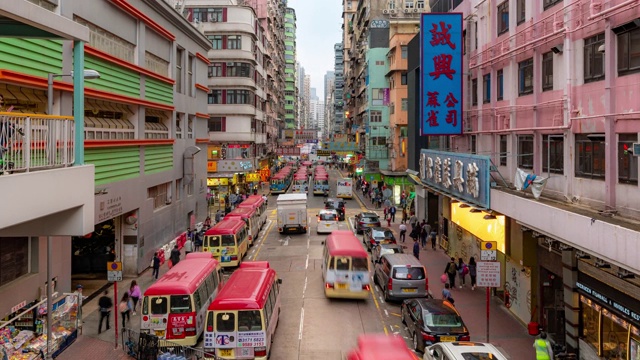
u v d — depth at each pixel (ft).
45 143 29.01
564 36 45.85
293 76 490.49
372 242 95.30
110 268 52.37
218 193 169.07
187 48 112.06
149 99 87.92
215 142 180.24
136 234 81.51
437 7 103.60
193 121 118.93
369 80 190.80
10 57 47.47
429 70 74.18
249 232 104.32
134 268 81.20
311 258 95.86
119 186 74.02
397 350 37.93
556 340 52.95
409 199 153.99
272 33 275.59
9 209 25.00
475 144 74.84
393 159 168.35
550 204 44.70
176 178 104.42
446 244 97.30
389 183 170.19
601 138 40.63
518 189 51.34
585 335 46.32
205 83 129.29
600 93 40.73
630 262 30.35
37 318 50.11
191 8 179.11
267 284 53.47
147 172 86.99
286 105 483.51
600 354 43.01
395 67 162.61
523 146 57.93
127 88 77.97
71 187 30.55
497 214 60.03
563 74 47.21
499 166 65.05
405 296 66.59
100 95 66.74
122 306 56.34
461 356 38.58
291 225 120.67
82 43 32.89
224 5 178.19
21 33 31.83
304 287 76.18
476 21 74.18
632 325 38.40
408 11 200.75
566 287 48.21
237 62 179.83
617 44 38.40
